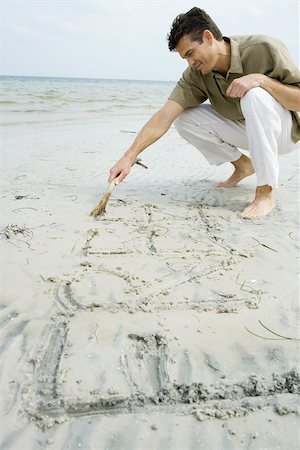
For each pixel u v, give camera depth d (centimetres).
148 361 168
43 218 313
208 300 207
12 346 175
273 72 296
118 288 218
